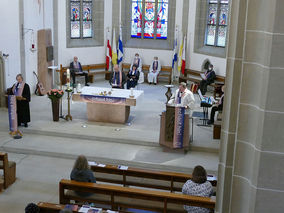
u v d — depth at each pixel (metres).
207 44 16.59
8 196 7.70
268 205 3.92
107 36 17.62
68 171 8.98
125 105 11.34
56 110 11.55
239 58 4.00
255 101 3.92
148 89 16.17
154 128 11.25
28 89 10.85
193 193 5.98
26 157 9.73
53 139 10.59
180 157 9.59
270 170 3.83
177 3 16.89
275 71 3.60
